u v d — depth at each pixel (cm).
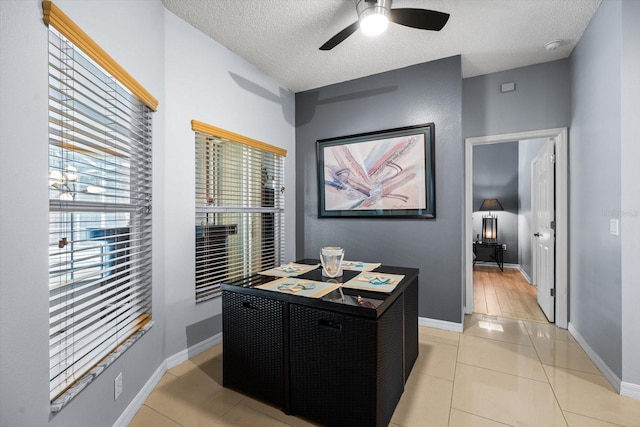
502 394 194
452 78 295
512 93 319
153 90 204
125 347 160
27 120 106
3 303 97
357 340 153
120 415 160
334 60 301
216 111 266
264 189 331
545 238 342
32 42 108
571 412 176
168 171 222
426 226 309
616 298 198
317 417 167
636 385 189
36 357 108
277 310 178
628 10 188
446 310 300
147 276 197
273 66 313
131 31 178
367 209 338
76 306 134
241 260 300
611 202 204
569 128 295
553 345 264
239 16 233
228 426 167
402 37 262
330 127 360
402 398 190
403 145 317
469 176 341
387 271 227
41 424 109
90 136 140
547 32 254
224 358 202
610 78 204
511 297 411
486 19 237
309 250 374
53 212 129
